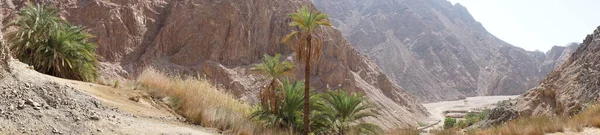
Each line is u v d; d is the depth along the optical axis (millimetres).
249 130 11977
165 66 49625
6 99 6883
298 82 21328
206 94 15805
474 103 121188
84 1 51625
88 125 7203
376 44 184375
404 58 173375
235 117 12805
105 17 49625
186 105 13320
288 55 63875
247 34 59562
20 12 18734
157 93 14141
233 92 49312
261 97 19750
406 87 155125
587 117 14820
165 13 58094
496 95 165875
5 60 7980
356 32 192625
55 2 48500
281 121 18812
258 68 20016
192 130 9469
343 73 68750
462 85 166625
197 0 58562
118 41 49031
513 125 15094
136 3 55156
